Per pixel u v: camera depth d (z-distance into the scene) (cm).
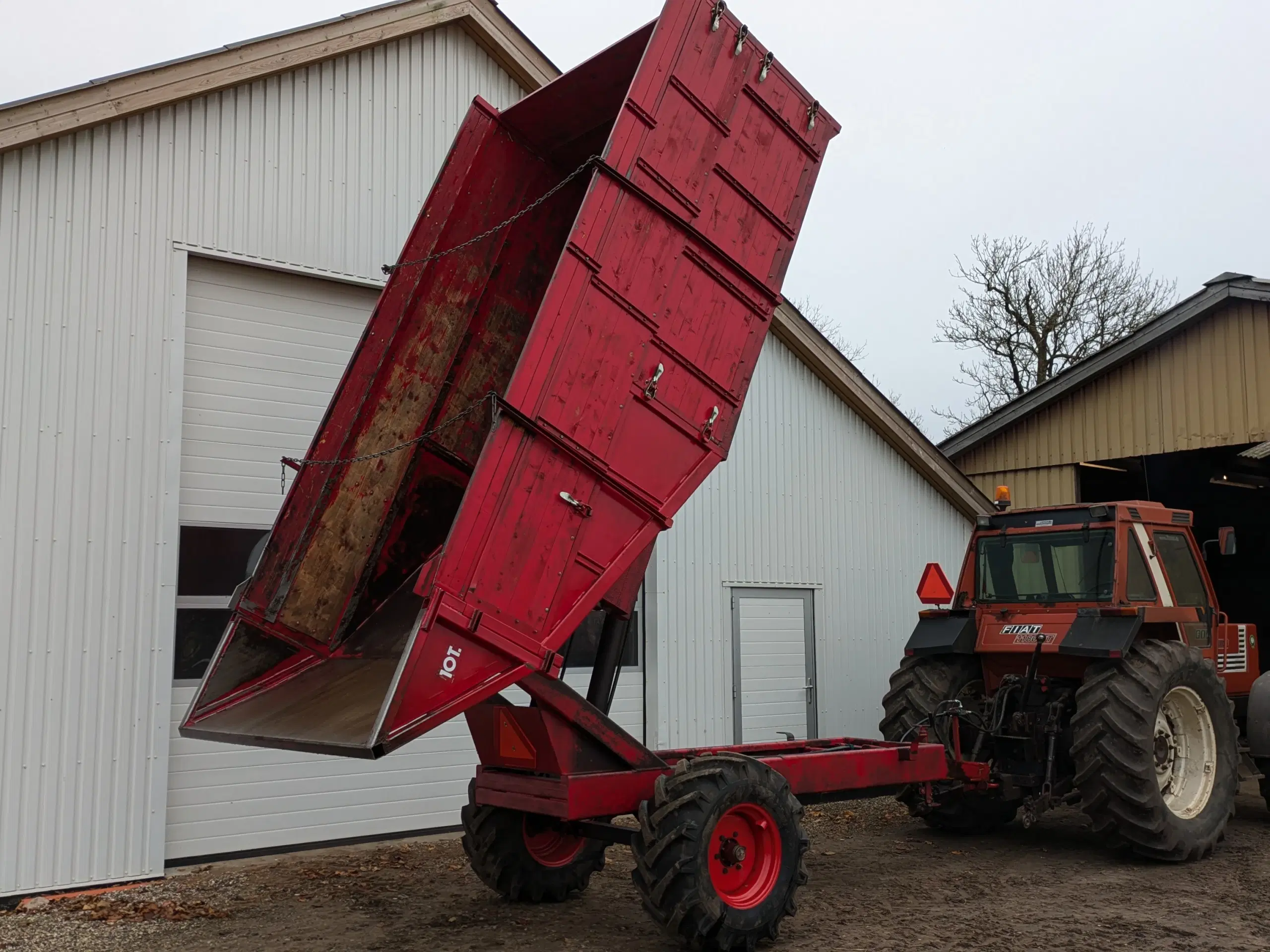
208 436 731
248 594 535
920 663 785
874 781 582
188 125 722
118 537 667
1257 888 605
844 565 1116
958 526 1238
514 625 452
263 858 716
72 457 655
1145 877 633
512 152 601
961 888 612
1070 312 2584
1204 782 696
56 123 653
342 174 794
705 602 997
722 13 513
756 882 484
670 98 492
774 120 537
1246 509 1590
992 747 744
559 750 492
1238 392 1194
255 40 739
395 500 585
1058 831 796
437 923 546
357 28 793
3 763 612
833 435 1124
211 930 542
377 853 735
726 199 515
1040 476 1396
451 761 815
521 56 888
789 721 1047
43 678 631
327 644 562
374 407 570
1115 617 691
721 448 520
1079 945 491
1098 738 654
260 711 500
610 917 554
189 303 730
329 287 797
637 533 496
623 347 481
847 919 543
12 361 639
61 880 624
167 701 675
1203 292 1208
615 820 820
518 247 608
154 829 659
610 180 471
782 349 1090
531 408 452
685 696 969
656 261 489
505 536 449
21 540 632
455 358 596
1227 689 813
